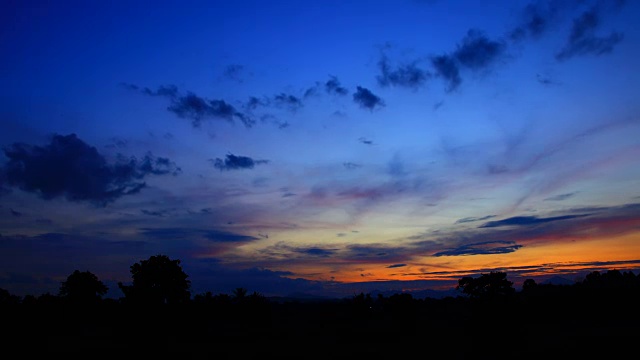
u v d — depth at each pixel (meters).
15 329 57.09
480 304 54.12
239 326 79.25
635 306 65.81
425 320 81.69
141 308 57.00
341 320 86.88
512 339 51.38
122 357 48.53
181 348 54.25
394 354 48.59
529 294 73.69
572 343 45.72
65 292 70.62
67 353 49.81
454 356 45.97
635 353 39.97
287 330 72.75
